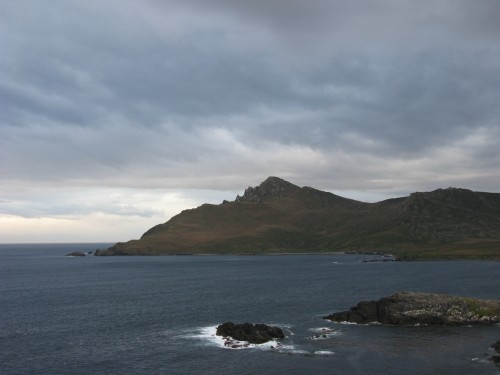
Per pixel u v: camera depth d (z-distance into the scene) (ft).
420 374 184.03
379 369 190.08
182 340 239.09
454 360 200.85
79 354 216.54
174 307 347.77
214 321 289.53
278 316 305.12
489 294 397.80
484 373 184.44
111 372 191.42
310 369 190.90
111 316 310.45
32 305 363.56
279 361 201.26
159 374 188.34
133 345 230.89
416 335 244.01
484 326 264.11
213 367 195.11
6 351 222.07
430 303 280.31
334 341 232.73
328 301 373.81
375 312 281.33
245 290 457.68
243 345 225.56
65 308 346.74
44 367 198.49
